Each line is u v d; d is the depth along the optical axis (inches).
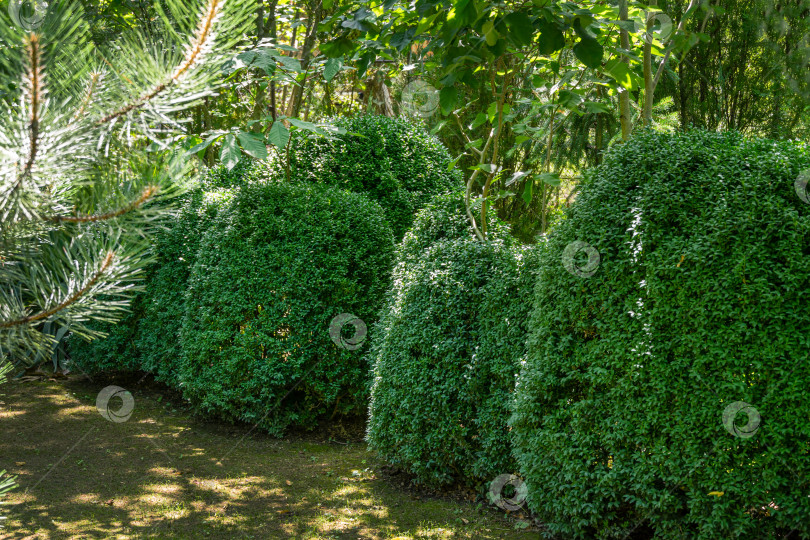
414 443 156.6
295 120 165.8
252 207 207.0
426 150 251.3
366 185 240.7
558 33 113.0
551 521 130.0
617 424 118.8
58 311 48.1
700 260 108.5
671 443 113.0
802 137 213.0
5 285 48.6
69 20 44.3
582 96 148.5
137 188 46.8
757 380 105.6
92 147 45.8
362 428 214.7
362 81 354.3
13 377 266.8
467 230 179.6
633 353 115.4
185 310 219.3
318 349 198.4
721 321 107.3
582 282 123.6
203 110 292.2
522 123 172.6
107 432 203.8
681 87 238.2
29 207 44.0
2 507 142.5
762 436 104.2
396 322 163.8
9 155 40.3
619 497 122.2
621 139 163.9
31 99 40.1
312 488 160.6
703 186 113.6
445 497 154.9
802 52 209.8
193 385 211.8
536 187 305.3
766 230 104.9
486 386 150.6
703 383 108.3
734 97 231.8
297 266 196.9
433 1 118.0
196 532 133.8
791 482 103.6
